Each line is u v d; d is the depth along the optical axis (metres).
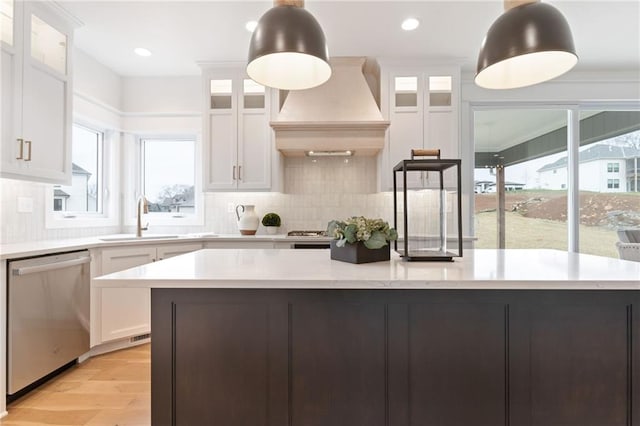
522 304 1.31
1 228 2.45
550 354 1.31
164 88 3.83
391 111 3.40
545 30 1.27
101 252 2.66
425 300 1.32
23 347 2.00
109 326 2.71
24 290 2.01
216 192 3.63
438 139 3.40
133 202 3.86
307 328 1.32
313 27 1.37
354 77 3.39
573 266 1.48
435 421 1.31
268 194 3.84
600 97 3.66
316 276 1.24
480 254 1.93
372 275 1.26
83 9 2.57
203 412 1.33
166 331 1.32
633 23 2.76
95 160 3.64
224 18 2.71
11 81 2.17
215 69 3.48
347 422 1.32
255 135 3.48
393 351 1.32
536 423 1.30
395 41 3.08
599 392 1.30
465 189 3.69
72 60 2.68
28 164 2.29
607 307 1.31
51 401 2.04
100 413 1.92
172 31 2.90
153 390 1.33
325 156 3.83
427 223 1.69
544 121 3.77
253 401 1.32
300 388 1.32
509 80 1.64
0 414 1.87
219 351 1.32
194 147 3.94
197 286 1.19
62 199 3.23
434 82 3.48
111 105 3.65
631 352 1.31
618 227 3.77
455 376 1.31
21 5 2.22
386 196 3.78
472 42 3.11
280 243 3.29
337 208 3.83
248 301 1.33
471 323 1.31
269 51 1.32
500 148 3.75
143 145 3.95
